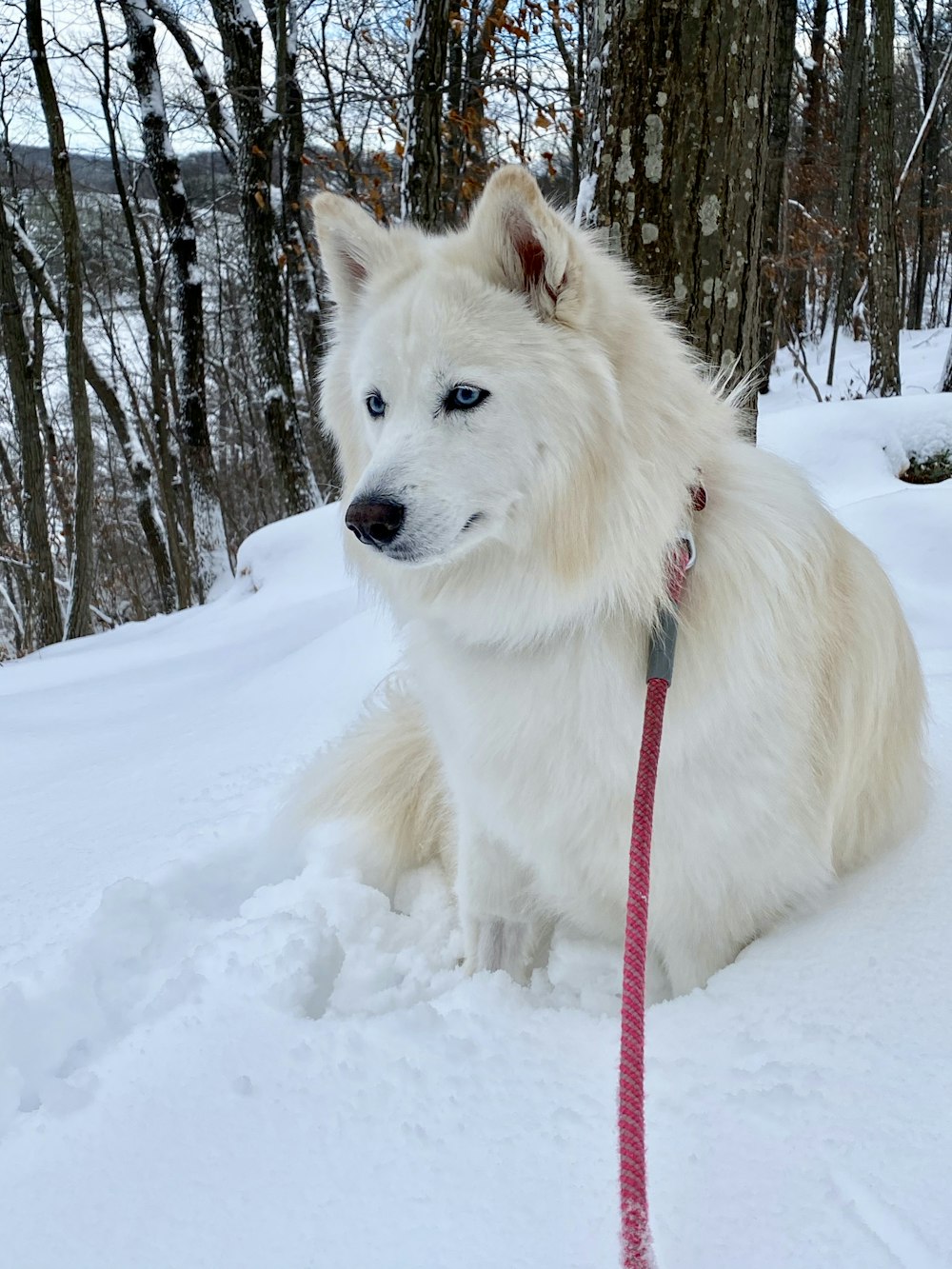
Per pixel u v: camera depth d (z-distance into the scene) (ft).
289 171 45.34
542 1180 4.30
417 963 7.73
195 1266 4.10
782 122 48.62
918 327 89.04
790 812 6.23
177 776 11.82
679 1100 4.80
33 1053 6.41
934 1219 3.72
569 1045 5.41
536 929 7.95
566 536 6.02
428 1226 4.12
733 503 6.35
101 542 69.46
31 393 36.88
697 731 5.92
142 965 7.47
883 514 18.15
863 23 52.26
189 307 48.03
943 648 12.57
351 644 15.20
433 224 25.48
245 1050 5.57
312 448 62.95
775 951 6.09
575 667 6.11
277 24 39.09
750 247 10.75
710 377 9.81
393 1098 4.99
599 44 10.62
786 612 6.18
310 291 47.24
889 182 42.73
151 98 45.47
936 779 8.28
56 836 10.26
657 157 10.31
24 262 43.52
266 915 8.05
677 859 6.20
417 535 5.93
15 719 17.51
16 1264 4.27
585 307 6.12
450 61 35.88
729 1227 3.90
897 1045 4.75
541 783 6.37
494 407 6.10
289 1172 4.56
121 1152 4.86
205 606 31.32
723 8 9.95
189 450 48.88
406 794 9.53
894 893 6.38
